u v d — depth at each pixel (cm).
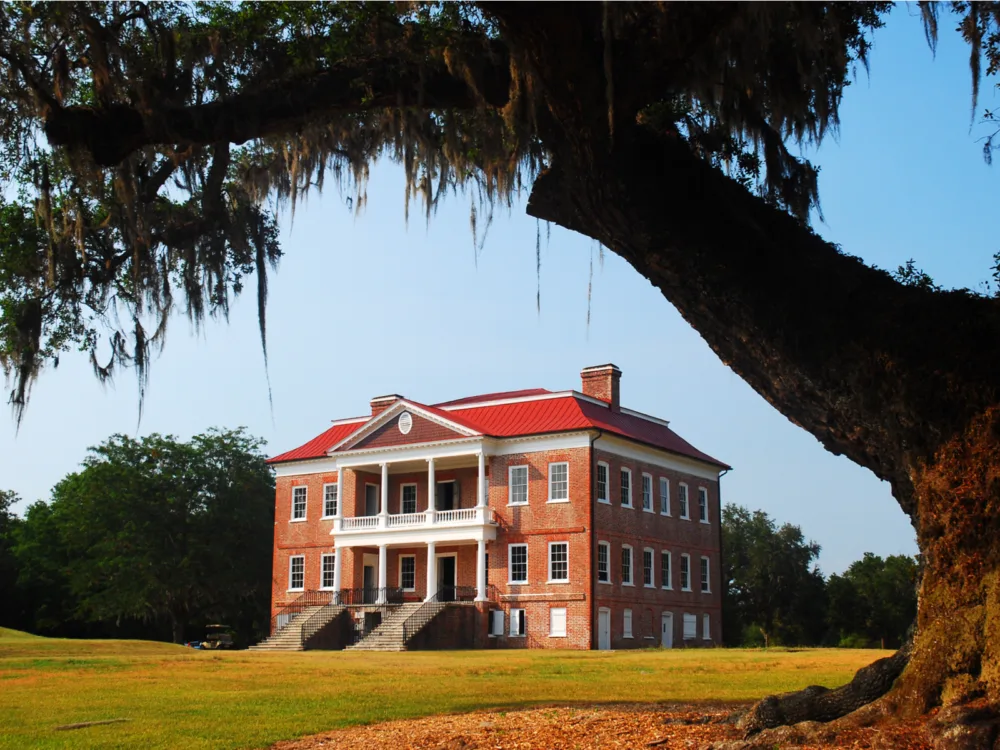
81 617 6544
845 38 1122
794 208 1141
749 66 1027
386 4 1130
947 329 873
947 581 823
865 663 2259
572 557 4391
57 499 7188
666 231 1017
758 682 1738
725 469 5450
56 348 1311
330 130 1330
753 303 971
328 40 1157
